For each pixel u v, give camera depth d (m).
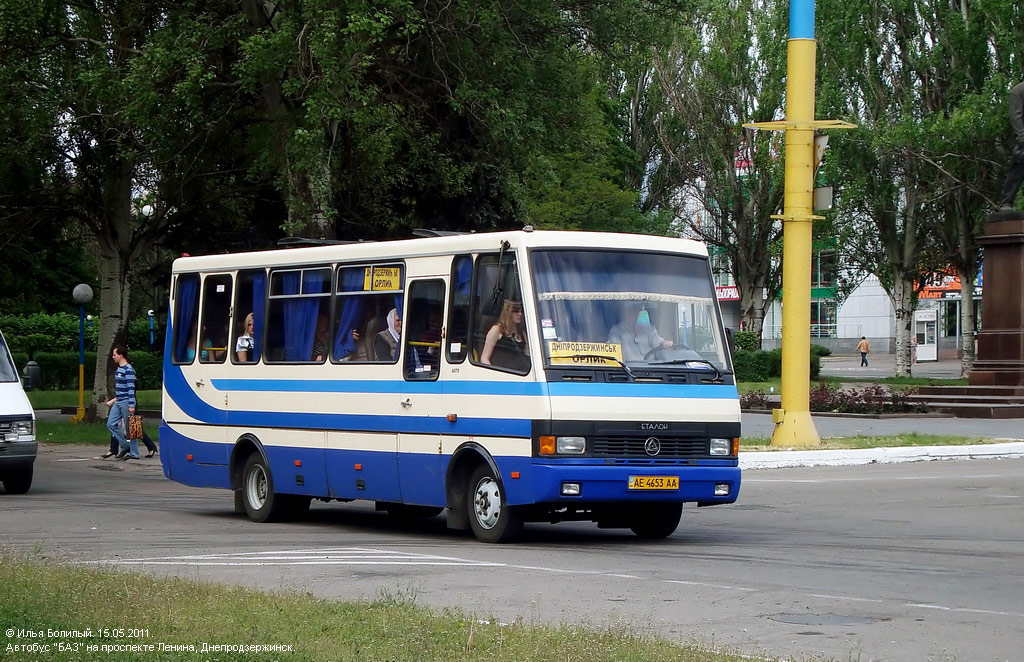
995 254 43.38
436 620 9.38
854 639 9.58
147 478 26.55
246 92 31.83
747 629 9.94
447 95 32.75
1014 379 42.84
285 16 29.31
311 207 31.03
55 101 34.69
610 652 8.31
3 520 18.33
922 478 25.06
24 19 32.72
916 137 61.28
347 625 9.16
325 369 17.91
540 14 31.44
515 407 15.09
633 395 15.16
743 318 78.75
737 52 73.62
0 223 40.88
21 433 22.22
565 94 33.47
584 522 19.08
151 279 44.84
